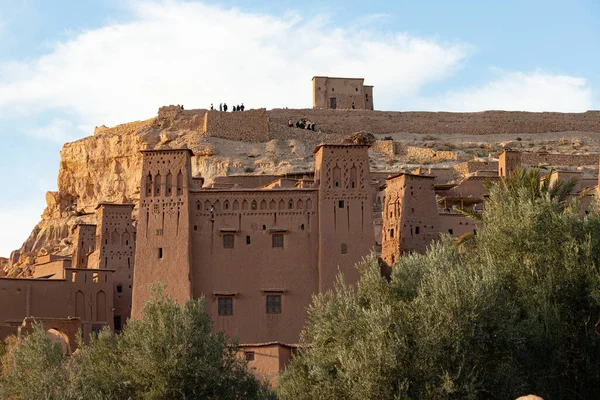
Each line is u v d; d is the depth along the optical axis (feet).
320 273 283.59
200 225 288.30
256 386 214.48
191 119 609.83
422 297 195.72
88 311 327.47
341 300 204.95
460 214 354.13
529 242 212.02
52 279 324.60
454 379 182.91
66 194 623.36
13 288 317.01
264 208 289.53
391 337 188.55
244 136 606.55
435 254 218.59
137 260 284.82
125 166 606.55
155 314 212.84
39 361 214.48
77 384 204.13
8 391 212.64
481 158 592.60
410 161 588.50
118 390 207.10
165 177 290.35
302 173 445.78
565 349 200.03
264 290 282.56
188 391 205.26
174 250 284.20
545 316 197.47
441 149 637.71
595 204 231.91
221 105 630.33
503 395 185.37
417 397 184.65
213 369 205.87
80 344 226.79
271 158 575.38
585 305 203.62
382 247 334.24
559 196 246.68
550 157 556.51
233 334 280.51
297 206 290.15
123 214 371.97
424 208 324.19
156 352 206.59
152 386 204.44
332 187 290.56
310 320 232.32
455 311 189.78
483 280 196.65
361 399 184.85
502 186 247.29
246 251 286.66
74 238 417.69
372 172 480.23
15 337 281.54
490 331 191.11
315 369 195.21
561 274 206.69
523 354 194.08
